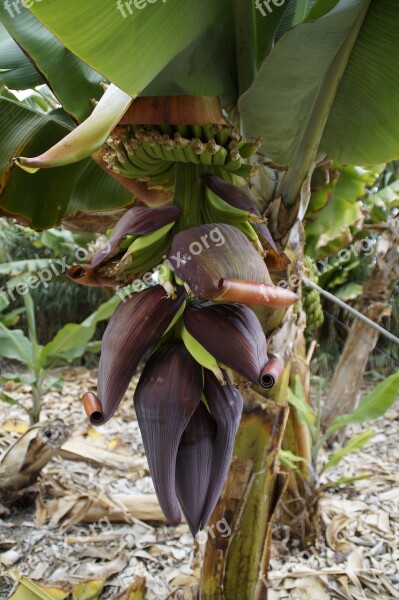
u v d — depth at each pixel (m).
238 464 1.40
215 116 0.85
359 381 3.70
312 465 2.45
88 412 0.82
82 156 0.77
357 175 3.00
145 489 3.06
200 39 0.91
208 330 0.82
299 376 2.56
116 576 2.23
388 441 3.97
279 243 1.21
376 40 0.99
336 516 2.74
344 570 2.28
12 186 1.35
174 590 2.10
